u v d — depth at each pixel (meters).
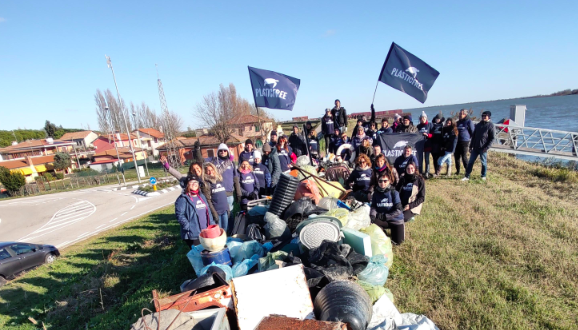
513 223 6.07
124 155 62.34
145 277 7.12
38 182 43.34
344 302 2.95
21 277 10.77
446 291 4.00
